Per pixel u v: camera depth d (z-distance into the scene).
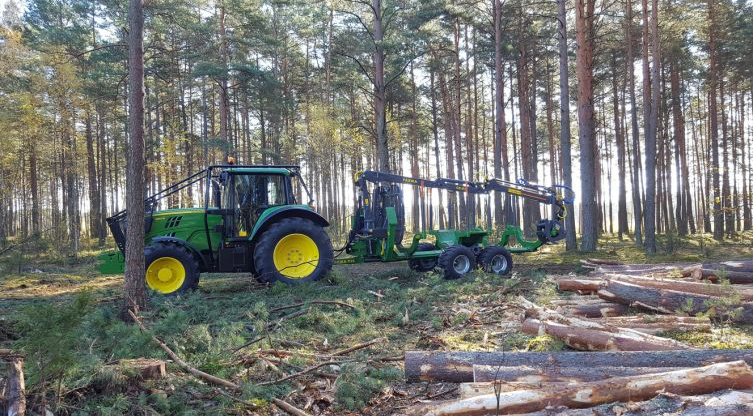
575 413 3.16
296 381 4.30
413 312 6.79
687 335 5.24
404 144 37.53
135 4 6.77
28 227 28.20
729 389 3.26
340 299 7.81
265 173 9.58
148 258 8.31
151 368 4.03
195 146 27.56
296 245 9.35
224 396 3.88
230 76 24.42
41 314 3.42
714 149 24.05
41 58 21.98
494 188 11.76
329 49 30.09
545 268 12.33
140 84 6.77
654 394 3.29
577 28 16.61
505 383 3.57
